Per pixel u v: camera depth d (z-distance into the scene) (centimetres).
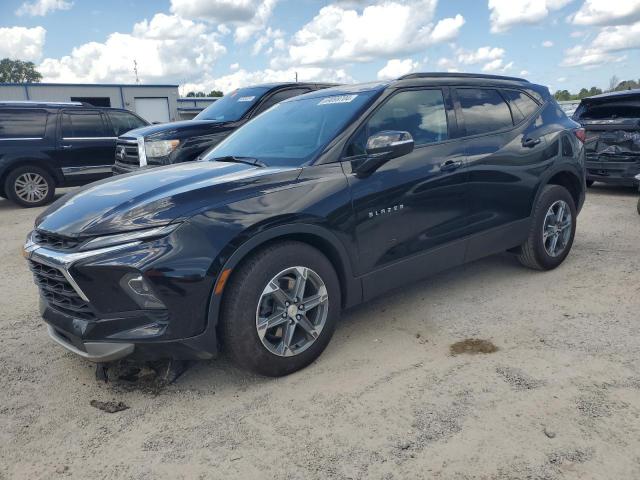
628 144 825
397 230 358
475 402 280
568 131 491
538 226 465
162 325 273
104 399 304
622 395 278
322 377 316
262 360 301
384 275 357
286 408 285
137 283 268
